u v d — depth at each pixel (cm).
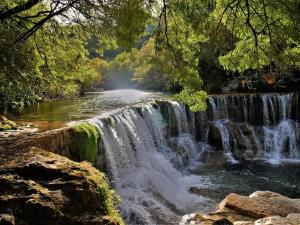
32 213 530
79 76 1667
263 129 2153
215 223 920
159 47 922
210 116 2184
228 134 2039
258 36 1026
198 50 980
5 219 496
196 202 1308
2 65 1065
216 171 1698
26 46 1180
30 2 939
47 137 1045
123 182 1348
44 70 1553
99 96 2950
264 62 1106
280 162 1883
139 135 1623
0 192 569
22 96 1396
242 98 2244
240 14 990
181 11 847
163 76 3375
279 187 1488
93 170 702
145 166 1515
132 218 1139
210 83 2834
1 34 1023
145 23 825
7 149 872
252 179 1582
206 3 844
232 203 989
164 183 1442
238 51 1116
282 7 833
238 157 1934
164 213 1184
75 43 1521
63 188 606
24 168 661
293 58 1001
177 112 1969
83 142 1165
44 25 1307
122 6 802
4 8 1077
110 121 1410
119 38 827
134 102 2255
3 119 1363
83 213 584
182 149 1836
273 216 854
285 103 2223
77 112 1739
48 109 1892
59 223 545
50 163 704
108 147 1309
